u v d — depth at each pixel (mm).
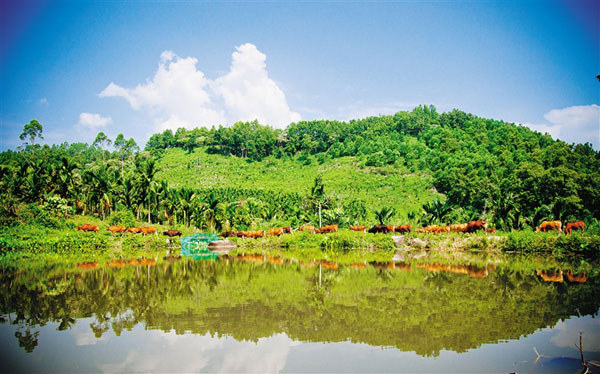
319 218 47344
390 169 116938
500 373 6684
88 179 51969
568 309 10461
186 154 164000
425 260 22922
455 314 10156
